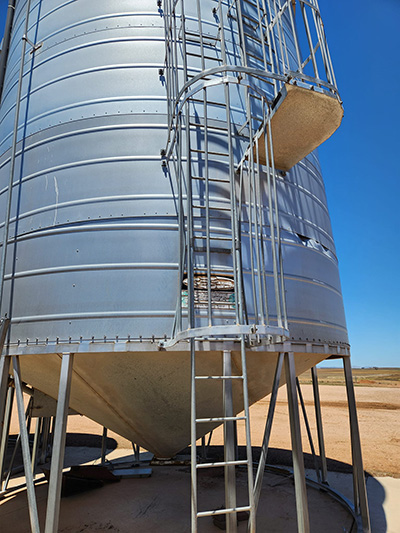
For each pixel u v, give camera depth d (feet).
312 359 22.41
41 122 22.07
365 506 21.24
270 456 41.34
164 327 16.94
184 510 24.41
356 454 22.06
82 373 18.51
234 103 21.49
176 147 18.21
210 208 18.92
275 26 25.89
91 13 23.49
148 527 21.79
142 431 23.08
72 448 46.16
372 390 116.06
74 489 27.50
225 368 16.56
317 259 22.66
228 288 18.02
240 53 22.44
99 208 18.80
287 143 20.16
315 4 20.04
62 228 18.98
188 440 24.62
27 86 24.20
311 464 38.37
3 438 28.14
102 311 17.19
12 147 22.17
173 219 18.49
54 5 25.58
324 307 21.77
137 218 18.44
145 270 17.70
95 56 22.08
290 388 18.16
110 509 24.45
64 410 15.88
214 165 19.72
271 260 19.93
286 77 16.40
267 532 21.33
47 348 17.13
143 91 20.79
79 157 20.04
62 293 17.85
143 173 19.16
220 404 20.51
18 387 17.52
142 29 22.21
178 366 18.02
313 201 24.76
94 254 18.12
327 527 22.17
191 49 21.52
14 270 19.61
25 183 21.25
